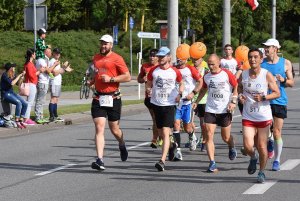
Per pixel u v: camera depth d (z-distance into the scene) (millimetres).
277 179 11508
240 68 16391
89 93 33719
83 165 13461
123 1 61375
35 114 20672
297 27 92875
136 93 35969
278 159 12438
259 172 11180
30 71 19625
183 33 41344
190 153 15016
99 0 63781
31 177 12062
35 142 17281
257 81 11039
